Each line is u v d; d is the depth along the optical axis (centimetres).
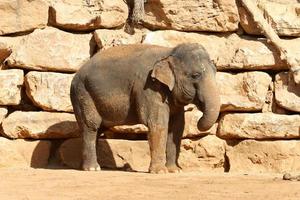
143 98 1500
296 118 1652
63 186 1292
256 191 1229
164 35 1689
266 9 1723
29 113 1653
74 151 1656
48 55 1672
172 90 1491
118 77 1529
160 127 1491
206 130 1496
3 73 1658
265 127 1648
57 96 1656
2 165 1627
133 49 1555
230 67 1681
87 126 1559
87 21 1689
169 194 1207
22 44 1673
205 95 1476
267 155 1647
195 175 1470
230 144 1669
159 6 1700
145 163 1650
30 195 1207
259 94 1664
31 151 1647
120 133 1673
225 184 1309
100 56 1565
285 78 1680
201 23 1702
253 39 1714
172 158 1541
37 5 1697
